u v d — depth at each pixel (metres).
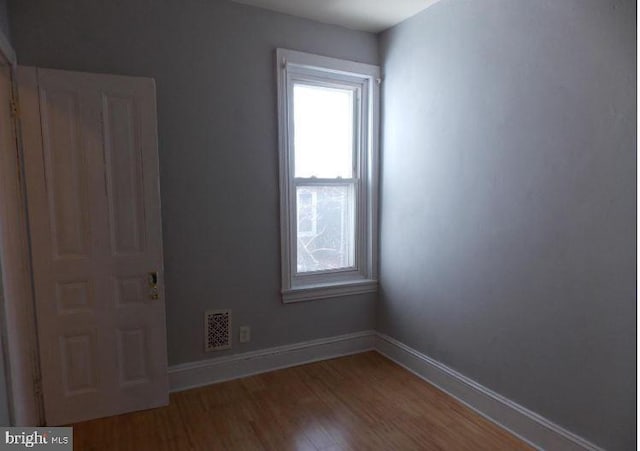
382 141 3.34
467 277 2.58
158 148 2.61
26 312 2.25
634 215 1.72
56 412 2.33
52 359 2.31
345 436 2.27
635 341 1.74
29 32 2.29
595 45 1.83
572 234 1.96
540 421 2.15
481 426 2.37
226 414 2.48
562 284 2.02
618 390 1.81
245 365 3.01
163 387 2.57
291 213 3.17
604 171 1.82
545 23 2.04
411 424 2.39
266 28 2.90
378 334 3.49
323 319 3.31
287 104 3.04
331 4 2.81
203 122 2.76
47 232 2.26
